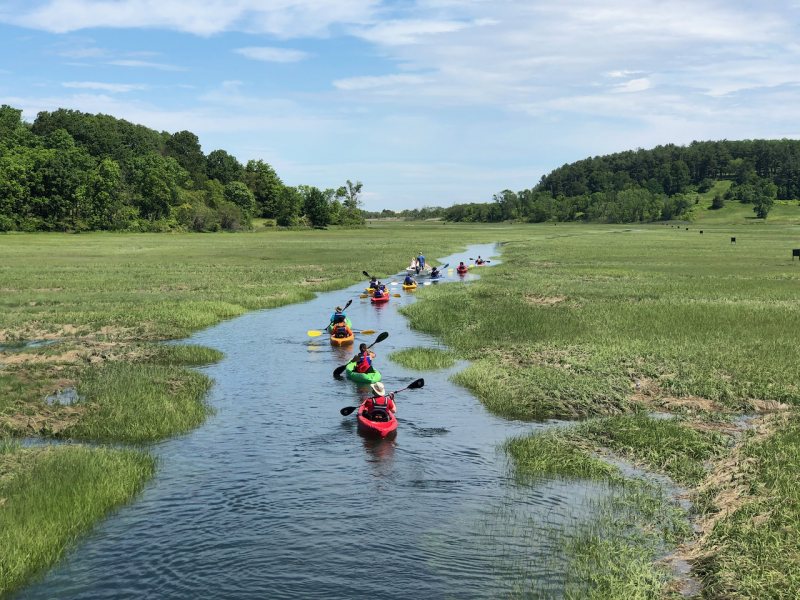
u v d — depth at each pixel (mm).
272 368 23250
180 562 10250
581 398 18688
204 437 15977
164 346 25984
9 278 49188
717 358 22672
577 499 12516
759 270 57219
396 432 16438
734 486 12398
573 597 9156
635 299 38219
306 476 13594
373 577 9805
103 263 64812
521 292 42000
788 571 8953
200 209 156750
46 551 10359
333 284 48500
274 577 9812
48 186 136750
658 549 10547
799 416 16625
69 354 24344
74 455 13742
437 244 106062
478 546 10688
